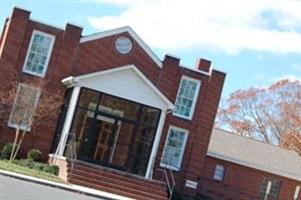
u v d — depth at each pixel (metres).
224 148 41.19
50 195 19.53
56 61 33.25
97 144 31.52
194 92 35.66
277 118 61.78
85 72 33.62
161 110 31.81
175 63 35.38
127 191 28.36
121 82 31.50
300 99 61.97
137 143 31.81
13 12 32.84
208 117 35.53
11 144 31.50
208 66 37.84
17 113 31.98
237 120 62.41
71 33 33.59
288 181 40.84
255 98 62.47
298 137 60.50
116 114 31.75
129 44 34.53
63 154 30.39
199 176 35.09
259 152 42.38
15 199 15.98
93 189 27.03
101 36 34.06
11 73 32.44
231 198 39.47
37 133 32.31
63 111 32.47
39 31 33.25
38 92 32.56
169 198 30.12
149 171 31.44
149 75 34.84
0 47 34.66
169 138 35.06
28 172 25.78
